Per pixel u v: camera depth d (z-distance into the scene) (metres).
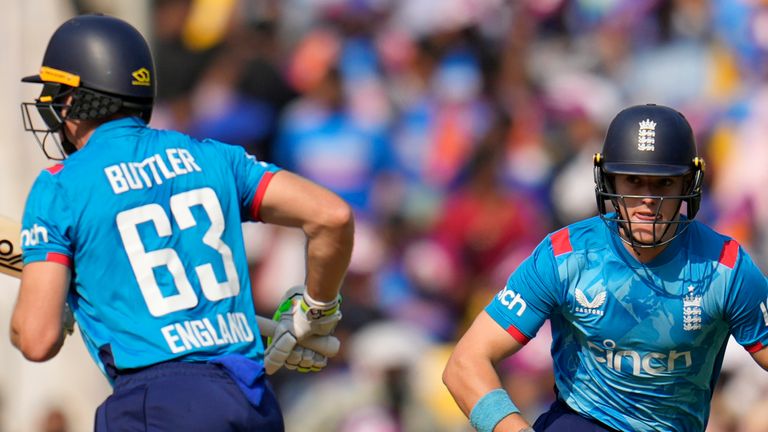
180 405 12.02
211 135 34.03
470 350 14.00
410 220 33.91
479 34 35.56
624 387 13.98
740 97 36.94
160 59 34.19
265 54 34.38
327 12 34.84
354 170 33.84
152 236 12.39
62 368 30.64
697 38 37.28
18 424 30.44
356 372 31.86
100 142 12.73
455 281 33.56
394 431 31.20
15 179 30.78
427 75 35.16
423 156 34.44
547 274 13.78
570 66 36.19
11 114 30.89
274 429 12.58
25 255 12.33
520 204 34.22
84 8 32.22
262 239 32.59
